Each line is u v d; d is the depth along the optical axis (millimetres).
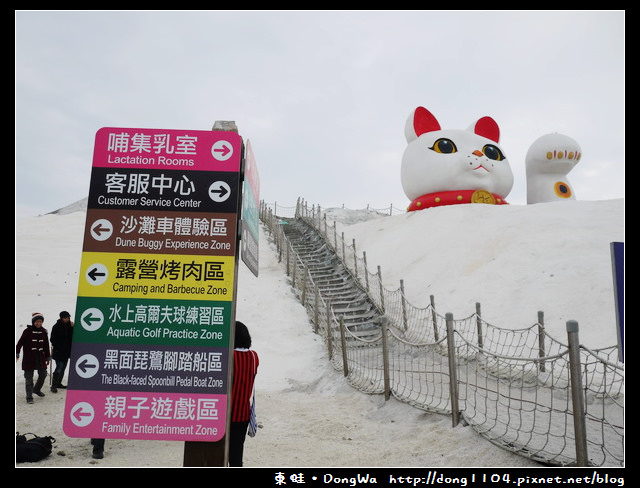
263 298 14617
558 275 11562
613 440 5480
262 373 10133
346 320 13102
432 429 5855
